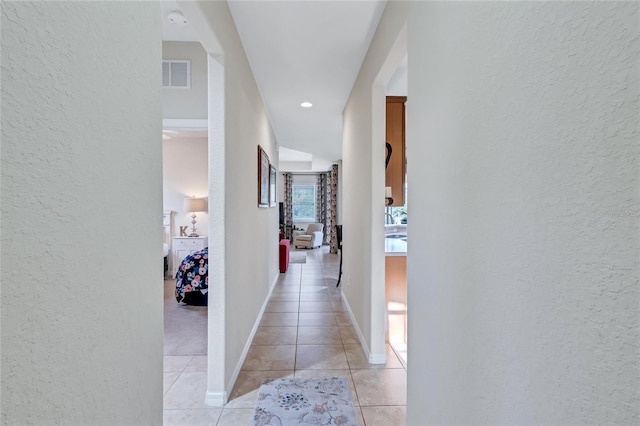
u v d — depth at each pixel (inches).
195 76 111.5
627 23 18.1
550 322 23.8
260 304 129.7
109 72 25.9
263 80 118.0
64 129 21.3
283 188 407.8
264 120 139.9
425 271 49.4
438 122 44.1
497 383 30.6
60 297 21.2
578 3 21.0
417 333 53.0
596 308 20.1
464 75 36.7
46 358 20.1
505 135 29.0
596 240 20.0
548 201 23.8
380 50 79.7
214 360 73.1
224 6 71.2
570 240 21.9
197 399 74.9
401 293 103.8
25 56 18.4
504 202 29.3
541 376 24.7
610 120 19.1
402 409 71.1
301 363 92.6
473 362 35.2
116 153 27.0
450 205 40.6
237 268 85.8
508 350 28.9
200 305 151.7
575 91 21.3
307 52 97.0
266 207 143.5
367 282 97.9
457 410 39.0
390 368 89.7
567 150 22.0
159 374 34.9
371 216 93.4
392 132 108.9
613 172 19.0
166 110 110.9
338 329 119.3
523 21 26.3
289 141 224.4
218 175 72.6
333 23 81.7
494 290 31.1
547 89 23.7
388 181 108.7
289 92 130.3
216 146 72.5
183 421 67.3
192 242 209.2
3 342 17.4
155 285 34.1
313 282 198.7
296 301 156.5
